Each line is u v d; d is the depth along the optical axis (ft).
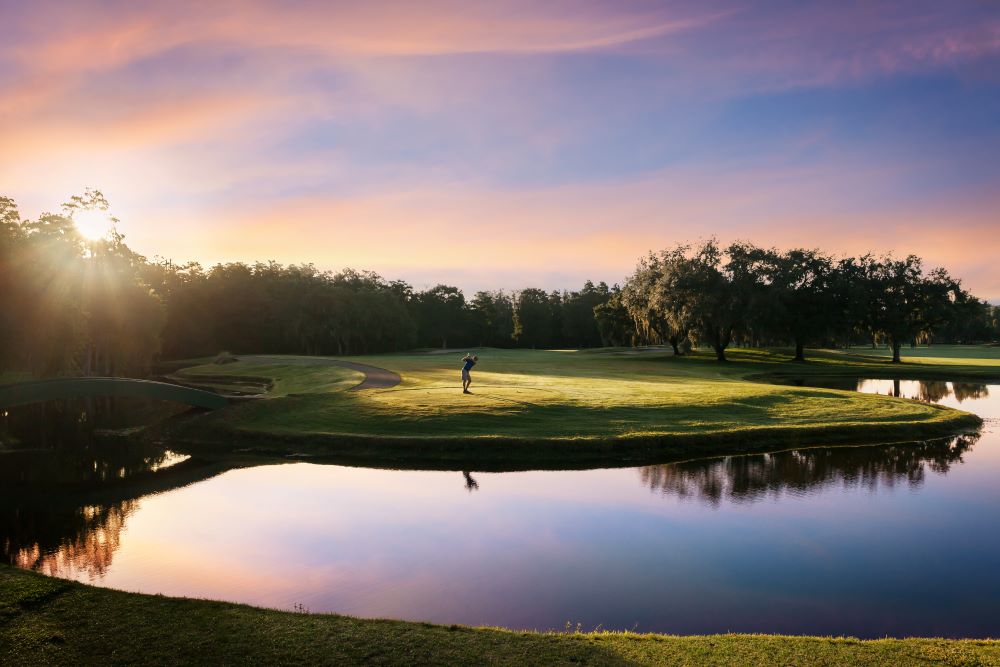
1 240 94.84
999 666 24.21
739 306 206.39
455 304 440.04
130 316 193.77
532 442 83.15
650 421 95.30
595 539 49.55
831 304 230.27
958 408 124.98
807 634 33.58
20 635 25.99
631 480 69.82
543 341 453.99
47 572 44.42
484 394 115.55
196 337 310.65
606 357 245.65
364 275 417.49
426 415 97.40
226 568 44.42
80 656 24.21
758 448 86.79
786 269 217.36
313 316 336.90
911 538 49.21
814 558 44.91
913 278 244.63
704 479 69.92
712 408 105.40
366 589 40.16
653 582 40.75
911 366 214.48
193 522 56.18
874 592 38.99
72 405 156.35
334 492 65.98
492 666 23.76
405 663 23.93
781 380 178.40
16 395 96.58
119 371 211.82
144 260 283.38
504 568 43.45
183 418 106.42
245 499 63.82
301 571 43.55
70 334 117.39
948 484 66.95
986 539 48.93
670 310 214.07
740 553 46.06
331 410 104.53
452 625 28.45
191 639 25.94
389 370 165.17
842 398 118.93
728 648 26.20
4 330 94.43
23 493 70.28
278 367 196.44
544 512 57.41
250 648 25.08
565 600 38.14
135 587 41.11
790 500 60.90
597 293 461.37
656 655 25.25
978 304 249.34
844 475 71.56
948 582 40.57
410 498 63.05
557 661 24.35
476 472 74.23
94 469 82.33
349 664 23.76
